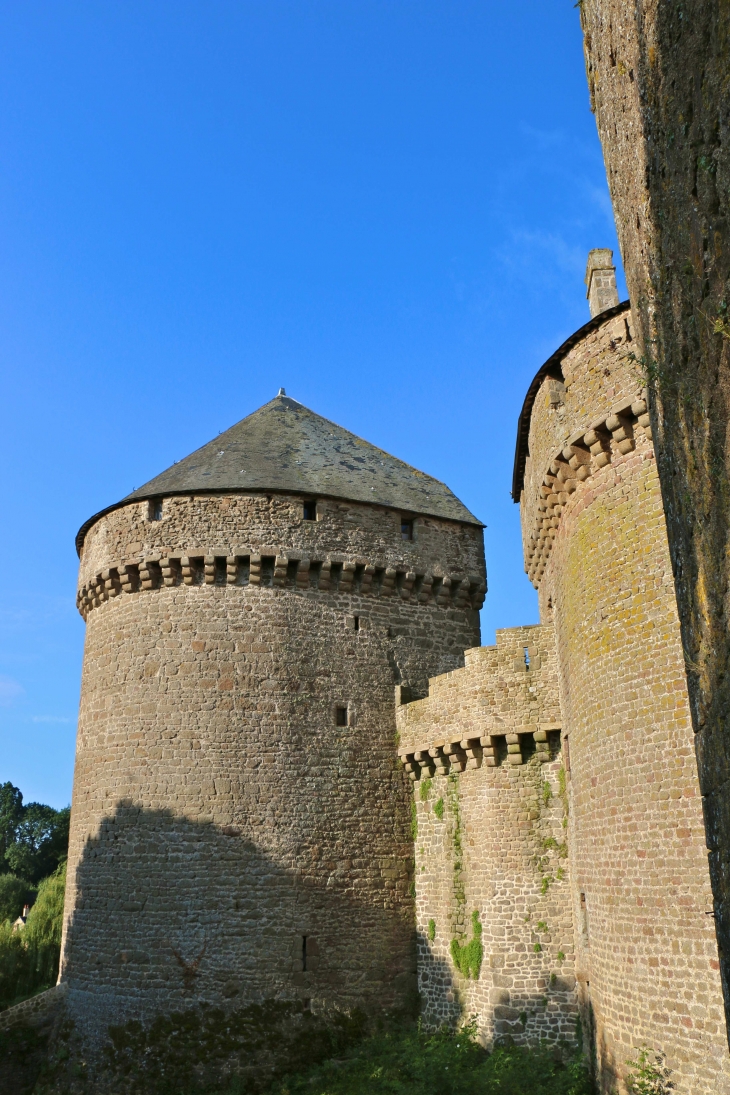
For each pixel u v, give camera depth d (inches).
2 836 3179.1
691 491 255.4
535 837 828.0
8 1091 896.3
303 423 1241.4
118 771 959.6
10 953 1414.9
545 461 758.5
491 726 868.0
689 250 236.4
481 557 1143.0
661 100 254.7
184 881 900.0
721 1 205.2
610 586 655.8
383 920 933.8
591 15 390.0
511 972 802.2
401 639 1055.0
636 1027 581.6
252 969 874.1
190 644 978.7
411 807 987.3
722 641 236.7
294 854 920.3
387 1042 860.6
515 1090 687.1
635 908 593.0
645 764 598.2
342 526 1051.3
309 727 970.7
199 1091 824.3
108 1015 879.7
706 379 232.2
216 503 1019.3
